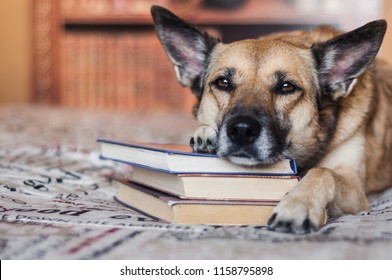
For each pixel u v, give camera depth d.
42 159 1.82
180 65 1.67
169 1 4.04
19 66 4.30
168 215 1.39
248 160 1.48
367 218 1.42
